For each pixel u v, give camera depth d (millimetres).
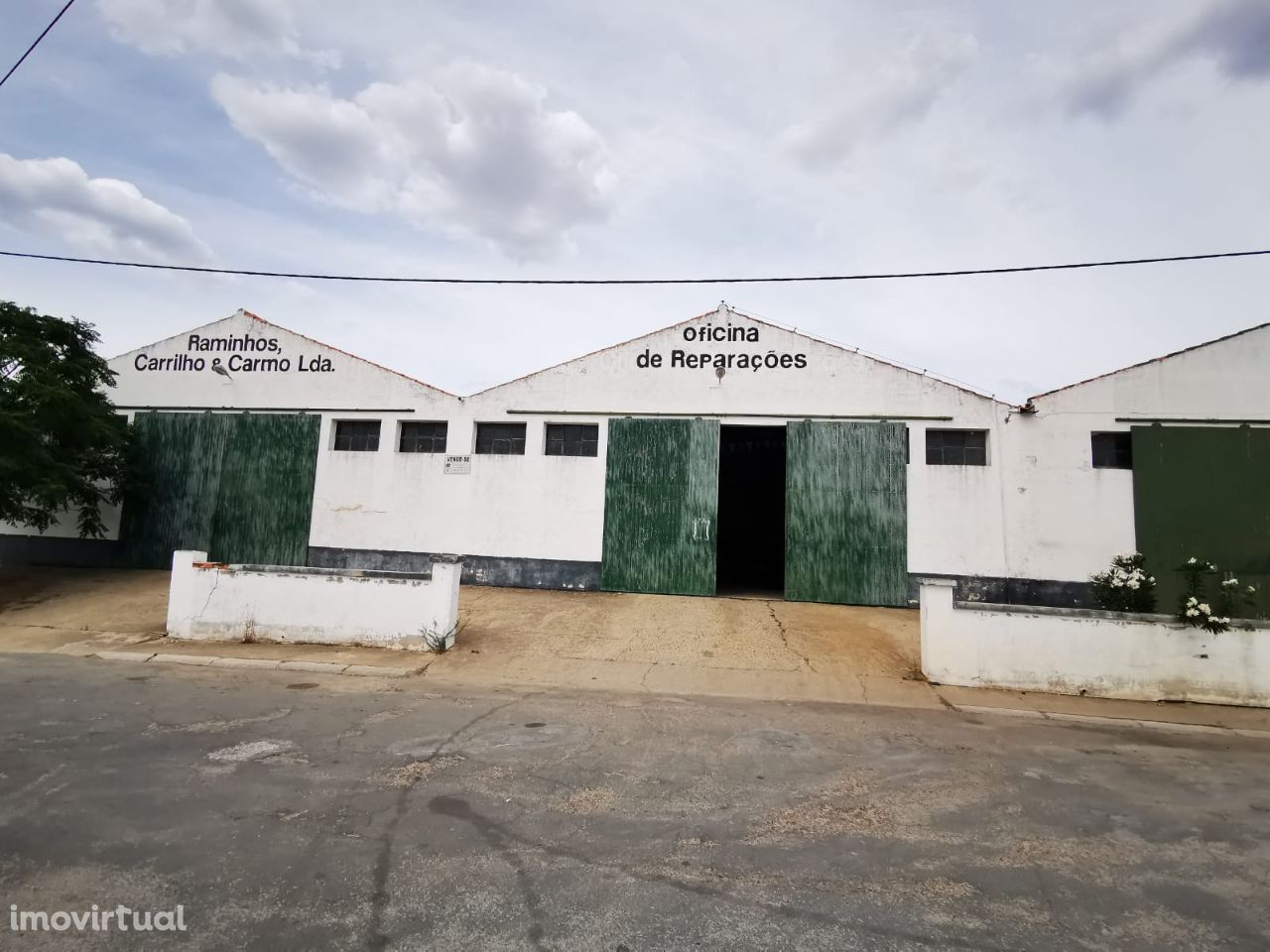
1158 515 13750
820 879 3955
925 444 14711
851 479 14734
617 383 15742
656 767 5812
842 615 13492
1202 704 8797
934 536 14359
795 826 4688
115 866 3803
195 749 5801
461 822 4527
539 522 15594
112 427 15578
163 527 17062
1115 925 3576
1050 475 14180
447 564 10414
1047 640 9172
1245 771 6352
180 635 10672
